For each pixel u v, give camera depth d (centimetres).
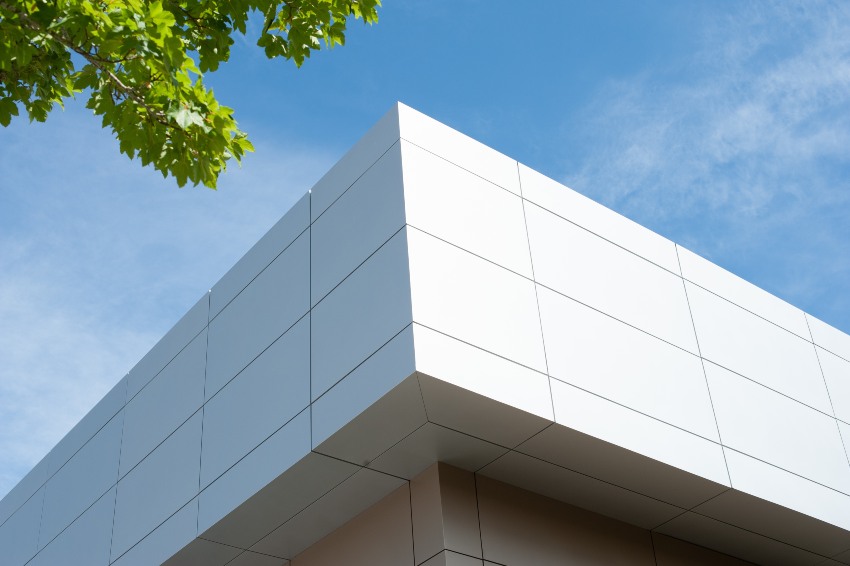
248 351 1518
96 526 1759
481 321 1245
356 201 1392
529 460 1316
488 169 1419
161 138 846
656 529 1499
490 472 1345
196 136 851
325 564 1443
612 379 1351
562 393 1273
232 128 861
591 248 1477
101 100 829
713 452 1409
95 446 1902
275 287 1520
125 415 1836
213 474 1472
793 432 1562
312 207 1503
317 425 1280
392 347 1195
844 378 1762
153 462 1658
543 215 1444
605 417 1302
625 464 1330
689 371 1474
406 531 1320
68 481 1955
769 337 1672
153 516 1587
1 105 827
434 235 1277
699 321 1562
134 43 790
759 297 1723
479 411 1209
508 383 1219
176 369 1719
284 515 1405
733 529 1502
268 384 1430
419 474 1341
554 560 1348
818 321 1822
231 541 1466
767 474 1461
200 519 1456
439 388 1163
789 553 1586
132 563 1590
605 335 1390
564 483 1375
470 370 1188
